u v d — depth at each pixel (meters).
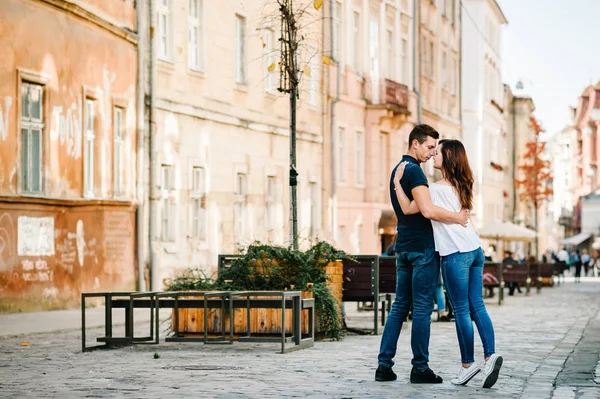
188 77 33.28
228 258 17.17
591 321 24.31
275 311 15.83
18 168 24.08
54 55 25.78
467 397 10.45
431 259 11.35
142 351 15.19
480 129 78.06
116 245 28.72
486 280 34.12
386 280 20.78
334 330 17.30
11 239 23.84
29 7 24.62
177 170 32.38
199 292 15.90
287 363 13.57
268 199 39.72
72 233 26.50
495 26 86.56
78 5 26.64
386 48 52.53
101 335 18.64
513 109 107.06
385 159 51.84
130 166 29.92
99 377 11.98
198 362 13.68
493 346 11.34
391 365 11.72
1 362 13.76
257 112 38.47
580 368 13.38
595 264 97.00
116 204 28.55
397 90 51.28
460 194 11.39
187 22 33.25
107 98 28.59
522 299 38.84
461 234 11.32
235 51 36.94
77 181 26.92
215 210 34.97
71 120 26.61
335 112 45.88
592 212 136.38
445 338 18.39
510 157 107.06
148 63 30.88
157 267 30.80
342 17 46.88
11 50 23.89
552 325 22.52
